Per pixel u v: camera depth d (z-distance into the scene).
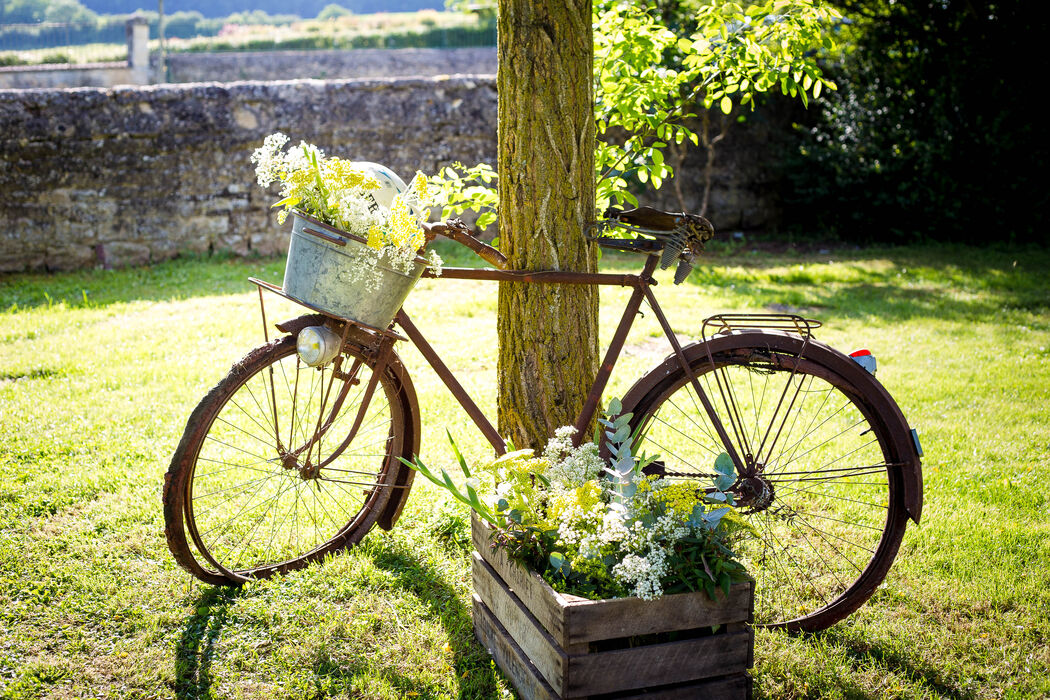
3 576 2.92
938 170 11.19
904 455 2.68
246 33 34.34
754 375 5.27
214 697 2.42
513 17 2.75
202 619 2.76
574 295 2.93
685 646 2.25
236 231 9.62
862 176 11.11
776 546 3.29
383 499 3.20
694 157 11.42
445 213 3.71
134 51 21.42
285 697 2.43
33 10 26.34
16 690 2.38
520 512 2.43
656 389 2.85
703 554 2.28
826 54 9.83
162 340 5.95
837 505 3.60
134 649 2.60
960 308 7.32
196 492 3.59
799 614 2.89
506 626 2.49
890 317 6.96
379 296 2.65
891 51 11.93
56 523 3.32
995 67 11.57
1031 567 3.13
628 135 10.44
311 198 2.56
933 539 3.31
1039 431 4.46
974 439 4.34
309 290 2.62
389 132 9.89
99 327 6.32
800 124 11.93
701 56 3.69
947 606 2.92
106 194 9.06
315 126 9.65
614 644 2.29
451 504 3.37
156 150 9.17
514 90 2.79
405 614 2.82
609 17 3.78
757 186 11.82
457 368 5.43
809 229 11.98
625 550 2.29
